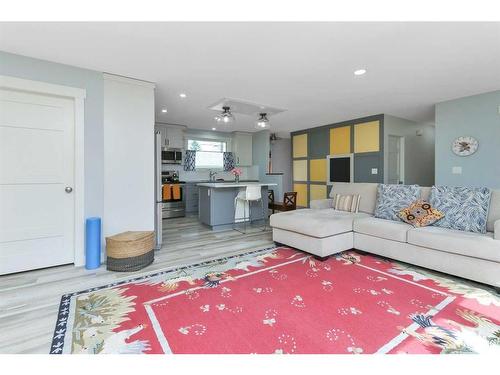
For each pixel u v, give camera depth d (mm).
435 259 2582
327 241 3078
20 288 2326
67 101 2883
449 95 4055
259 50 2514
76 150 2861
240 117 5520
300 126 6766
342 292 2225
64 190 2891
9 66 2504
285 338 1603
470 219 2697
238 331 1677
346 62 2816
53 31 2137
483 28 2143
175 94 3924
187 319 1818
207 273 2676
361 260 3070
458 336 1606
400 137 5828
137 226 3260
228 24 2070
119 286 2373
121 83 3133
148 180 3328
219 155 7484
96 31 2145
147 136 3314
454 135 4270
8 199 2611
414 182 6133
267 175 7246
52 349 1511
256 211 5348
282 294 2193
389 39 2322
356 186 4160
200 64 2828
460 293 2195
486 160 3945
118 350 1498
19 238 2672
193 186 6672
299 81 3387
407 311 1908
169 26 2084
